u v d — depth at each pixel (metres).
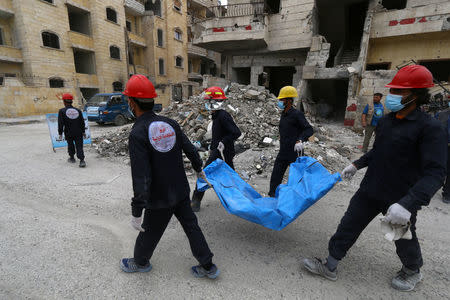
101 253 2.69
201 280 2.32
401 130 1.85
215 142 3.75
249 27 15.33
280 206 2.59
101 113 13.06
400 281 2.21
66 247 2.79
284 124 3.75
